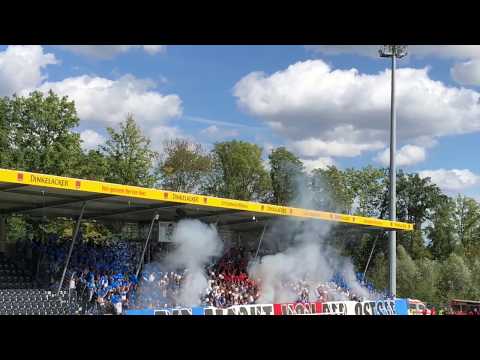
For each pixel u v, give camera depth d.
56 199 29.06
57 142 49.84
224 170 83.25
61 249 31.77
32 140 50.06
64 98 51.50
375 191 86.19
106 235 54.19
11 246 32.34
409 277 57.50
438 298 56.75
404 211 83.06
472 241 92.12
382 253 65.00
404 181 83.62
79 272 30.39
